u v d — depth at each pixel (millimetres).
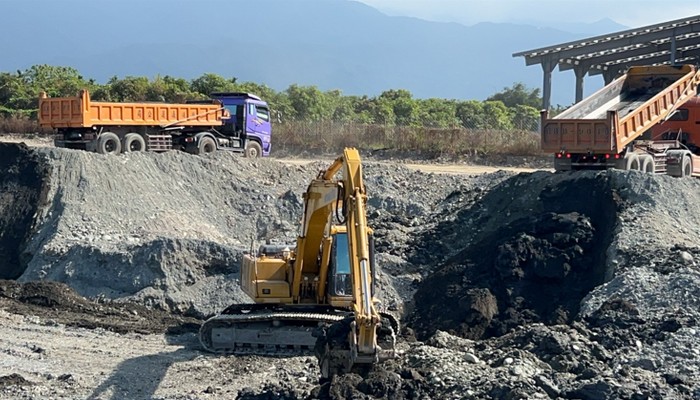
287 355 18812
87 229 26453
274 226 29219
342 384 13594
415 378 14023
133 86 59188
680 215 22312
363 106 64625
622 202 22562
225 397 15531
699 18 43250
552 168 42594
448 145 45500
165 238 23969
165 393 15828
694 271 18938
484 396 13375
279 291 19156
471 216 25484
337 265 18672
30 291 23047
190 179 30094
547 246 21312
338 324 14930
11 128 51156
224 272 23641
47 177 28156
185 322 21750
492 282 20906
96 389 16016
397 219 27125
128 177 28844
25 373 16859
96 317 21938
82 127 32250
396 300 22094
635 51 49438
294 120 57625
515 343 16453
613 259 20547
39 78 64250
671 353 15156
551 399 13414
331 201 16781
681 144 30984
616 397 13109
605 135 25281
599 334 16672
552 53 47062
